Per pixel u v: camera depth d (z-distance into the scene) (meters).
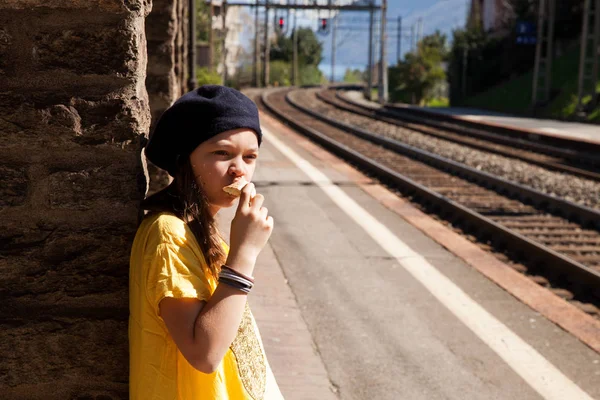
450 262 7.94
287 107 40.47
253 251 1.67
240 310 1.63
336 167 15.27
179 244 1.65
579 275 7.38
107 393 2.04
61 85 1.91
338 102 47.75
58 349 2.00
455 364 5.21
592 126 28.94
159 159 1.80
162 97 6.93
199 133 1.72
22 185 1.93
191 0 13.38
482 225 9.59
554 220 10.60
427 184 13.83
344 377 4.91
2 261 1.95
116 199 1.96
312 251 8.20
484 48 50.75
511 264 8.27
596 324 6.07
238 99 1.76
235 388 1.73
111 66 1.91
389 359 5.25
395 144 19.66
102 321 2.00
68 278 1.97
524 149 21.38
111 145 1.93
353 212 10.48
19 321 1.98
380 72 55.62
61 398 2.03
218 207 1.82
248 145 1.76
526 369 5.16
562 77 40.03
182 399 1.66
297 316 6.04
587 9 31.64
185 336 1.59
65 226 1.96
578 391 4.84
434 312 6.30
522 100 41.12
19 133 1.89
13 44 1.87
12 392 2.01
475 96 50.16
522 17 45.72
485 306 6.48
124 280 1.98
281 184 12.59
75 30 1.89
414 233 9.28
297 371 4.91
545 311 6.34
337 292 6.78
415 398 4.66
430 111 40.72
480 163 17.50
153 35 6.81
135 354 1.71
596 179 14.72
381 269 7.61
